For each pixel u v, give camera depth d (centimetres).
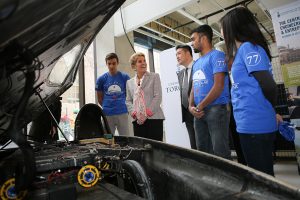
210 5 441
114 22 403
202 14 472
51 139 176
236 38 110
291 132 116
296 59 284
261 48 103
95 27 91
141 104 207
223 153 143
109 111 252
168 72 329
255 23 110
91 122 162
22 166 64
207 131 162
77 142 141
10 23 37
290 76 287
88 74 407
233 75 111
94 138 148
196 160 87
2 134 97
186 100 222
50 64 83
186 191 80
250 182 65
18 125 53
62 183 70
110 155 90
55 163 74
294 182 231
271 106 101
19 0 32
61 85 137
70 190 66
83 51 117
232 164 73
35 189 65
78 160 78
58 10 47
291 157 337
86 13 64
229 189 68
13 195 63
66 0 44
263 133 99
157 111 211
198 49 169
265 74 98
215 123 145
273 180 60
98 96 265
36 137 166
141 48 545
